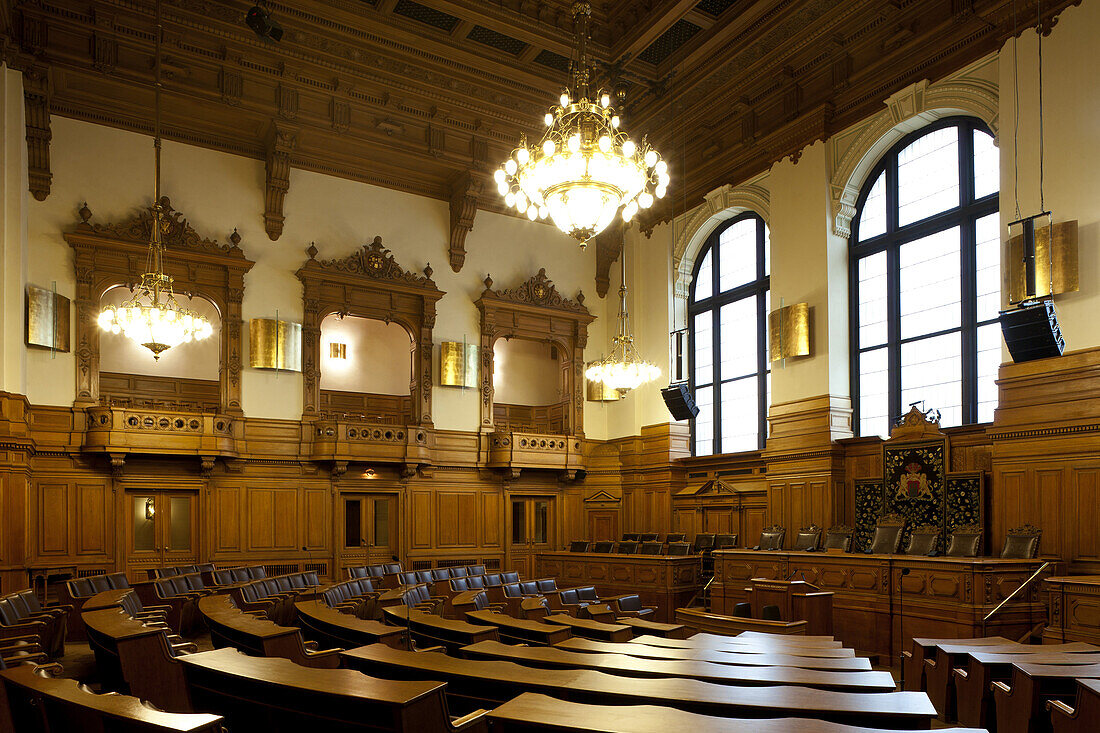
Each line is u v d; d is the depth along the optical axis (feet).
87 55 46.73
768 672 15.60
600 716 10.26
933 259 44.75
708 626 31.32
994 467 37.52
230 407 51.78
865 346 48.06
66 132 48.29
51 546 45.50
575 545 58.23
